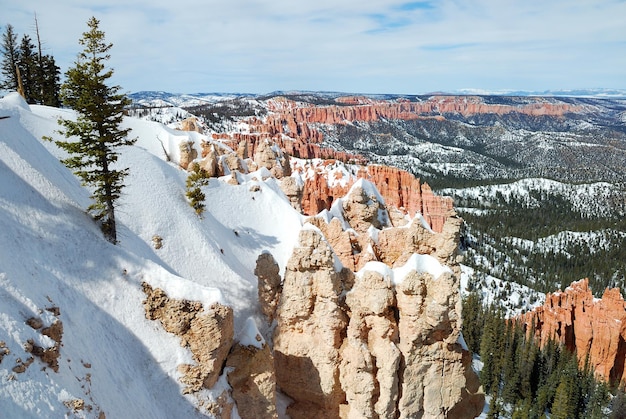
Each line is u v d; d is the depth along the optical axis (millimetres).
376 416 42906
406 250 51000
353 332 43000
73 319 33406
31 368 25703
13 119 44875
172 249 51281
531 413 85562
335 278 43625
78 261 37531
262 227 67062
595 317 105312
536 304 171250
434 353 43500
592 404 90938
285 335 45531
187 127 92312
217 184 67125
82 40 39938
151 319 38125
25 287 30875
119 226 47781
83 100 40781
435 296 42125
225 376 39375
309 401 45000
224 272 53375
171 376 36750
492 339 101500
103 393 30750
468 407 47219
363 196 62406
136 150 59781
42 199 39188
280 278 51812
